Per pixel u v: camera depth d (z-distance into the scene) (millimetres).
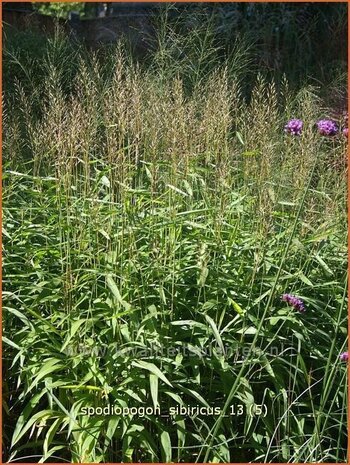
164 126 4684
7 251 4438
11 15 10766
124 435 3670
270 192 4164
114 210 4188
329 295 4551
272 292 3777
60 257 4277
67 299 4027
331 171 5383
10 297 4113
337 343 4340
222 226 4566
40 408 4105
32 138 4844
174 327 4027
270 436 3871
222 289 4051
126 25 10133
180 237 4438
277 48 9945
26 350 3867
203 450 3789
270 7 10609
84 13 15188
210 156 4910
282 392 3762
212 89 5555
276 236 4496
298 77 9664
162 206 4676
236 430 3953
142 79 5836
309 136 4574
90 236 4324
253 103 5531
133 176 4938
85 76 4961
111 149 4258
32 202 4992
